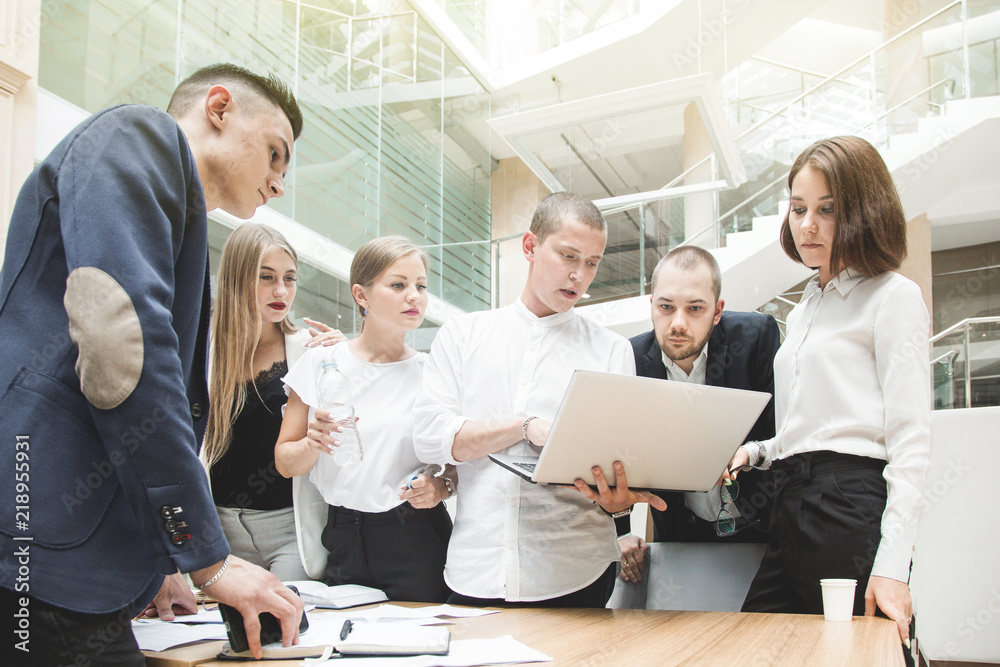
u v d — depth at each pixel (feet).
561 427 3.98
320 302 19.85
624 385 4.03
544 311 5.48
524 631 3.61
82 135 2.82
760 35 27.86
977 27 19.24
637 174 29.68
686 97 15.90
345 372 5.91
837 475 4.58
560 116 16.89
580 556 4.89
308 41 20.49
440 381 5.32
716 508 6.38
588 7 30.19
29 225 2.78
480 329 5.48
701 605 6.36
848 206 4.67
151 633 3.60
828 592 3.92
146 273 2.65
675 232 22.97
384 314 5.95
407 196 25.43
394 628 3.38
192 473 2.68
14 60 10.89
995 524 11.41
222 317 6.19
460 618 4.05
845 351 4.71
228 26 17.22
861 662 2.88
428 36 28.37
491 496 4.97
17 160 11.03
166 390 2.60
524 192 35.19
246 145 3.46
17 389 2.58
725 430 4.56
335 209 20.94
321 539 6.02
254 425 6.27
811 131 22.12
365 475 5.53
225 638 3.44
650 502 4.50
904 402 4.39
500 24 33.32
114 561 2.62
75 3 13.09
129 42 14.37
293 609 3.03
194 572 2.88
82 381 2.52
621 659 2.95
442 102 28.96
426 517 5.53
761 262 21.94
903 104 20.33
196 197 3.11
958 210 22.80
